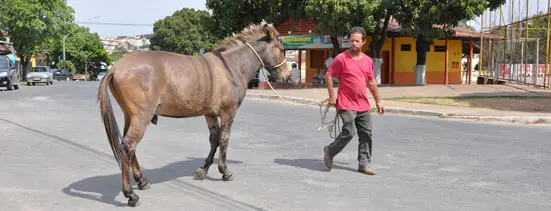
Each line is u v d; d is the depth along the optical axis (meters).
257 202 5.82
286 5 28.59
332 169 7.70
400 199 6.02
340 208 5.61
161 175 7.16
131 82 5.55
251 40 7.04
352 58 7.27
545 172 7.51
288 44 34.06
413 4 23.77
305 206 5.68
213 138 6.88
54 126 11.94
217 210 5.49
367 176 7.25
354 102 7.27
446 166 7.92
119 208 5.53
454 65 33.00
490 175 7.31
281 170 7.59
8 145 9.30
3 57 31.52
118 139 5.41
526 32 24.58
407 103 18.11
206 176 7.12
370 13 23.42
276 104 19.38
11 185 6.42
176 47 73.69
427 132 11.52
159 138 10.44
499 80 28.17
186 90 6.02
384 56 31.30
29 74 40.00
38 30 48.66
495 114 14.59
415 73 29.25
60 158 8.20
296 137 10.82
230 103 6.62
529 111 15.49
